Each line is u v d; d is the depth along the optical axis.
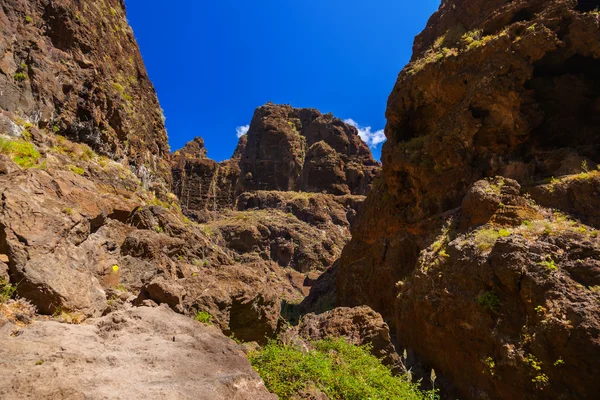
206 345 4.23
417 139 23.25
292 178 85.12
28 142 10.79
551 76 19.33
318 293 34.84
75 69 15.15
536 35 17.84
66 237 6.04
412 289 15.83
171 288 6.98
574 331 9.67
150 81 24.28
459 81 20.80
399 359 10.19
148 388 2.92
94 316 5.50
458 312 13.00
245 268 9.30
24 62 12.79
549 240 12.31
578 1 19.44
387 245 22.17
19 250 5.05
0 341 3.27
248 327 8.33
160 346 3.98
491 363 11.22
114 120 17.39
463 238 14.91
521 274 11.61
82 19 16.75
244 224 59.16
